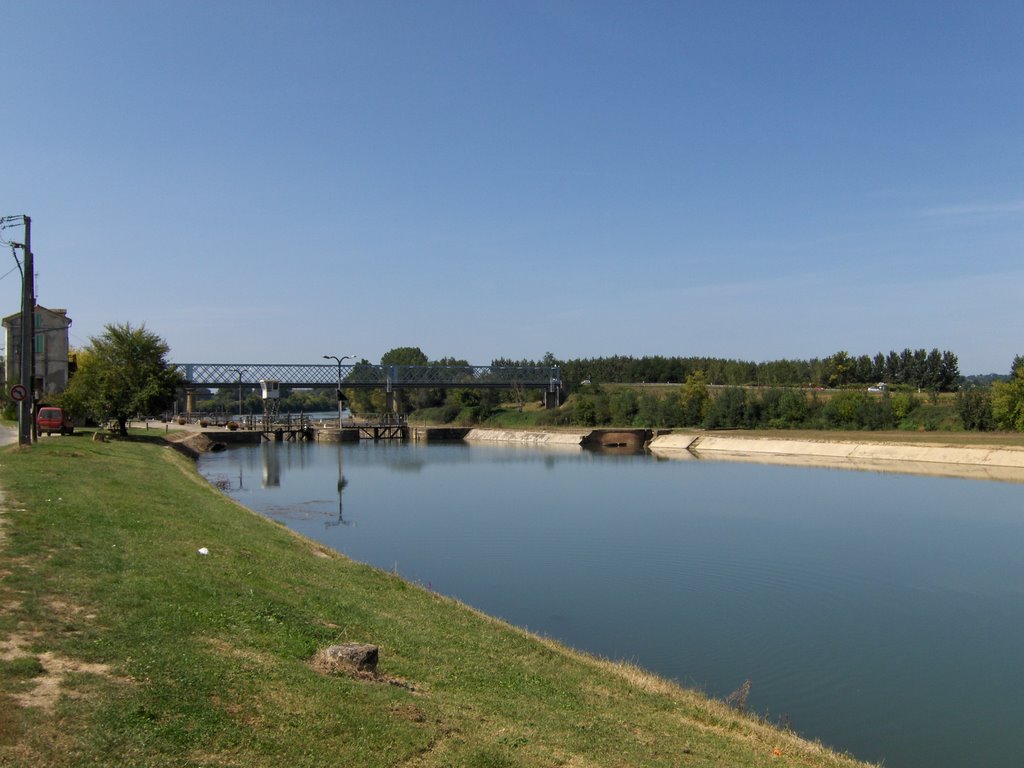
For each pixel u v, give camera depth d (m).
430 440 143.38
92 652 11.57
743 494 63.09
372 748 10.73
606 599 31.25
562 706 15.26
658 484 70.38
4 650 11.16
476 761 11.08
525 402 183.88
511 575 35.03
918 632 27.44
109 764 8.77
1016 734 19.59
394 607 20.61
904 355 190.12
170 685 10.95
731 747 14.93
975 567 37.06
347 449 115.25
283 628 15.12
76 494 25.50
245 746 9.91
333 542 41.91
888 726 20.02
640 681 19.06
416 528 46.59
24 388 39.28
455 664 16.34
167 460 52.69
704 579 34.53
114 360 67.06
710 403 139.50
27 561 15.88
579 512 53.28
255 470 78.69
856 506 56.31
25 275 38.62
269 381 139.25
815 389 160.50
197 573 17.42
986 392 114.75
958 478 74.75
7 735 8.81
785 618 28.94
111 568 16.33
